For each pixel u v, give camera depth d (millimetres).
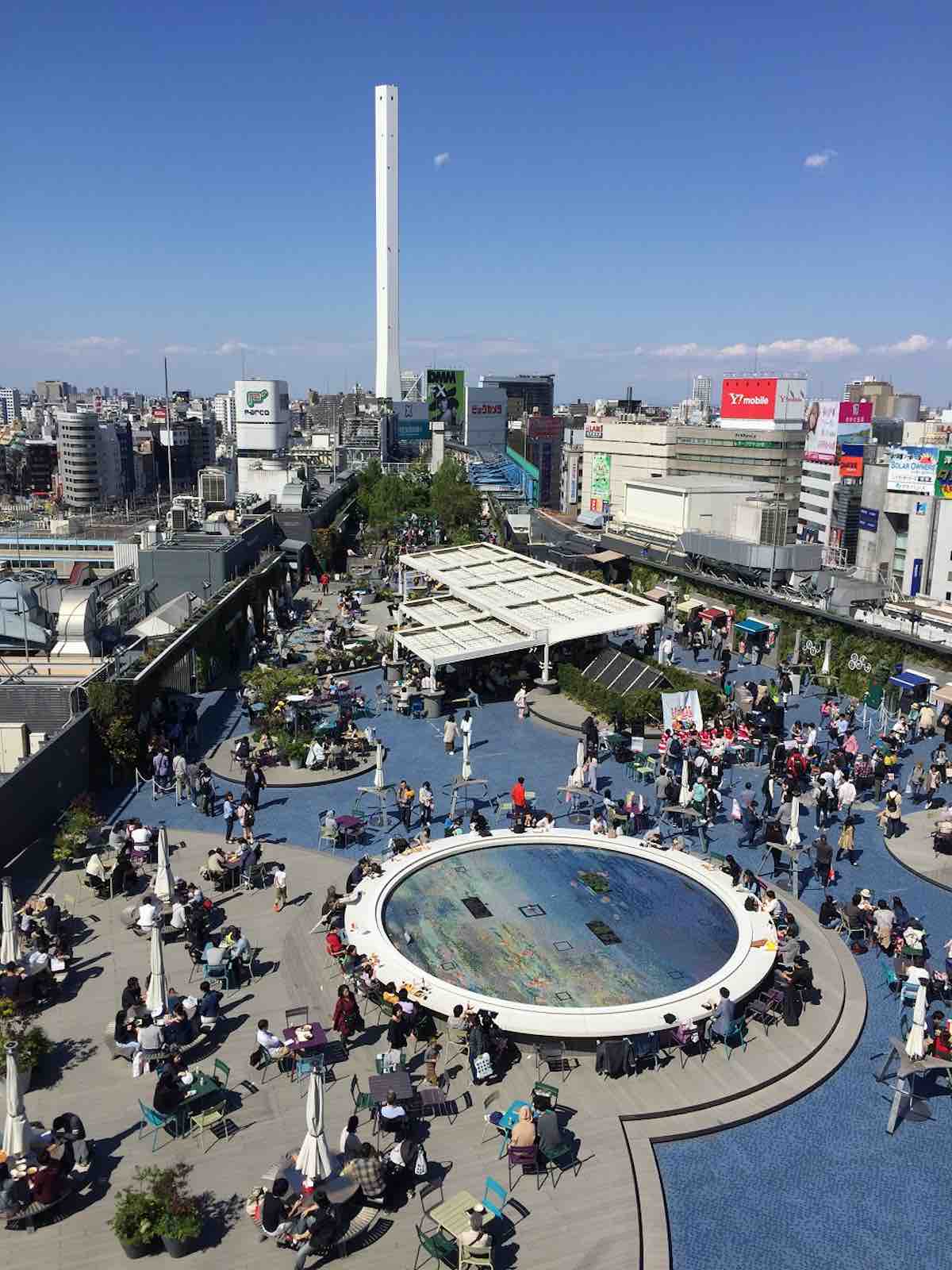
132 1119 22219
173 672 52188
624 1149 21438
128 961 28859
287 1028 24766
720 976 26719
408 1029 24703
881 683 55062
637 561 86312
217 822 39312
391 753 47562
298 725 49031
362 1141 21328
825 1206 20344
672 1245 19219
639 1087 23500
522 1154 20531
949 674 52344
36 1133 20406
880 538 179750
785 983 26219
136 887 33406
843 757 43656
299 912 31844
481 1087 23391
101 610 57562
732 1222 19875
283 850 36719
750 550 73125
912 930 28719
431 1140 21641
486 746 48906
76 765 40125
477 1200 18984
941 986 27188
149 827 38688
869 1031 26297
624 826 38344
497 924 30328
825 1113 23203
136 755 43438
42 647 53812
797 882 34281
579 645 62188
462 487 133125
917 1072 23672
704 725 48750
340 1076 23891
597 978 27391
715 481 119562
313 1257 18375
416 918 30656
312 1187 19000
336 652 63094
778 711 48531
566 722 51688
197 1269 18094
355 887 31891
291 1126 22141
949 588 155750
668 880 33500
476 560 80438
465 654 54219
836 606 66000
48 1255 18406
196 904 30266
